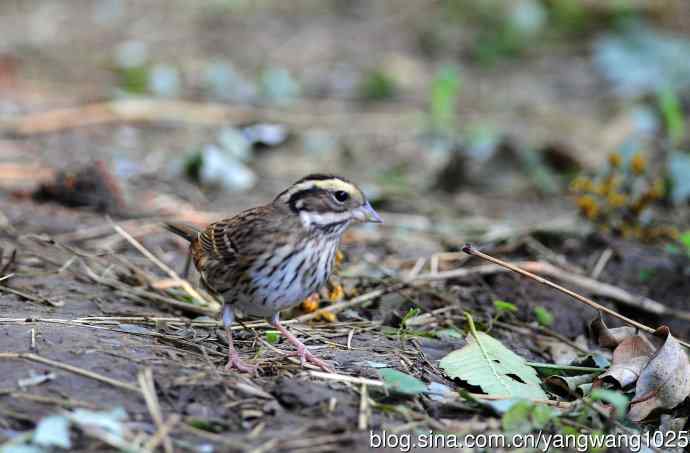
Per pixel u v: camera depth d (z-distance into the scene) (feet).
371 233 45.96
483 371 30.30
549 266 39.40
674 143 59.36
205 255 31.55
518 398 28.40
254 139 60.23
